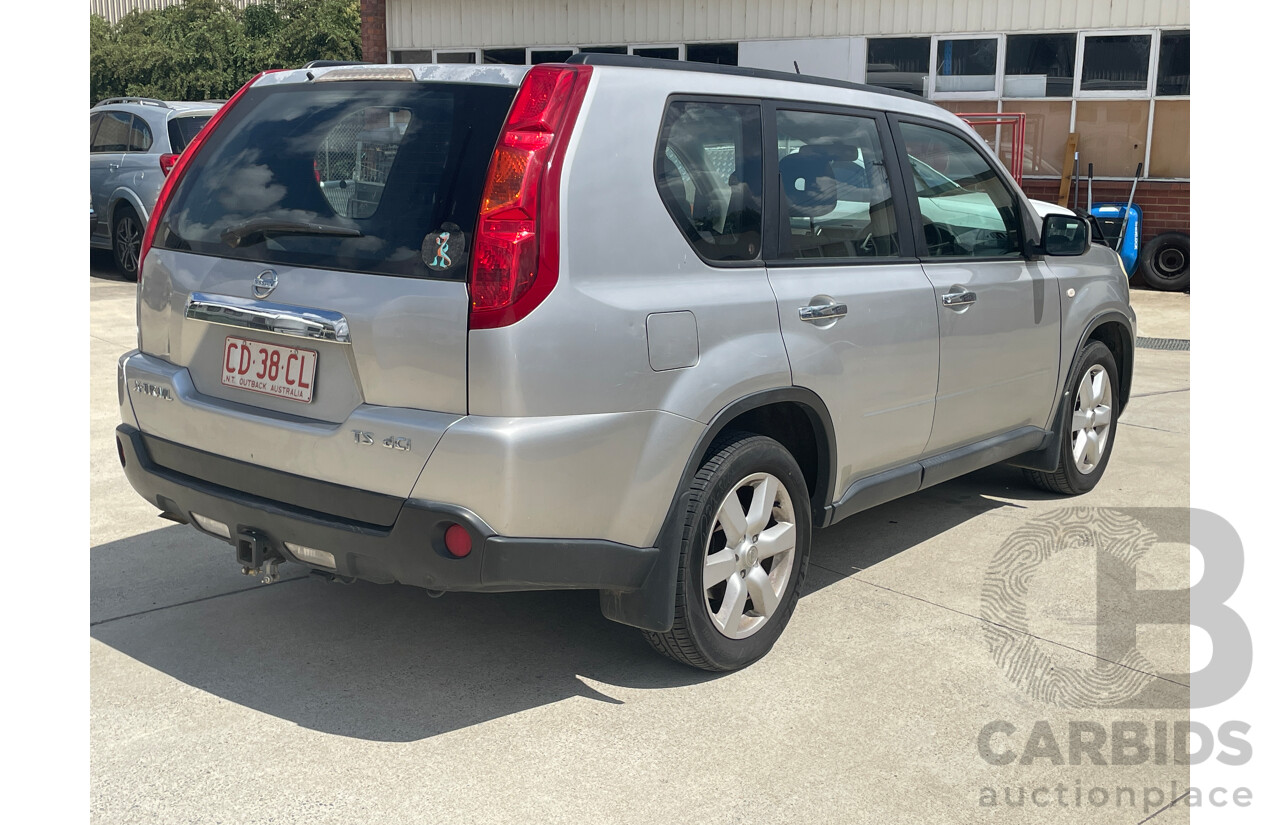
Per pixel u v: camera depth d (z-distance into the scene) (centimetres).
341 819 261
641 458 299
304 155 310
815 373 347
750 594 343
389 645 352
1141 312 1140
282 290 298
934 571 429
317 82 320
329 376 293
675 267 308
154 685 321
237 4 3931
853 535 470
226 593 388
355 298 286
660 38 1488
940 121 426
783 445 368
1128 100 1312
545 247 275
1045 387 483
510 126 279
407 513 279
